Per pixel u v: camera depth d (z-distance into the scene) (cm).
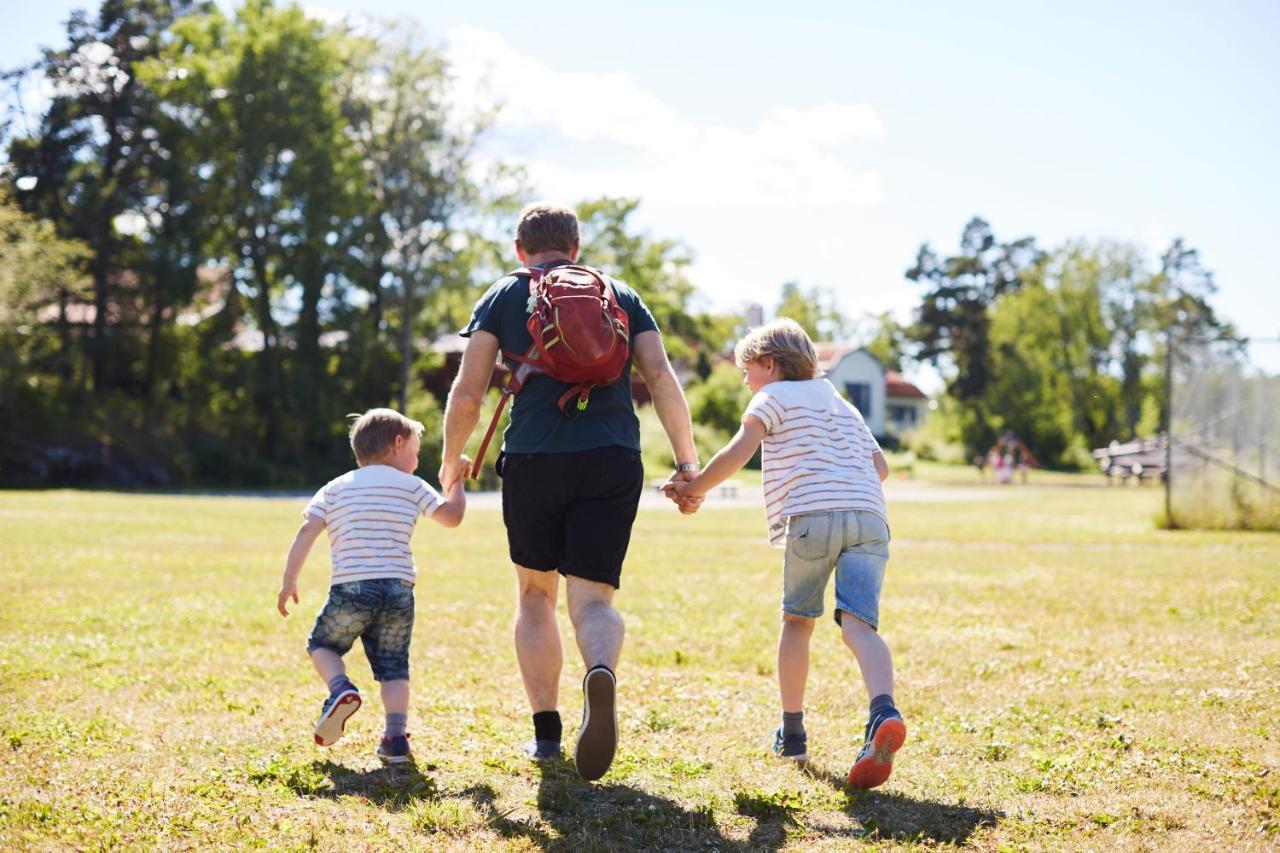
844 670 631
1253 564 1330
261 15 4891
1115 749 457
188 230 4594
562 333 411
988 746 461
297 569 461
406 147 4866
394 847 344
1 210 4019
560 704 545
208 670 619
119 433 4234
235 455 4341
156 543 1536
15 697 541
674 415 442
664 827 365
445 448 441
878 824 366
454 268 4938
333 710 421
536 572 453
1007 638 748
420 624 804
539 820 373
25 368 4031
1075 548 1608
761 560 1386
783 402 442
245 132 4716
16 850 335
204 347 4747
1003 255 9944
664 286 6938
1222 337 2088
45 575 1106
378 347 4834
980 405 7944
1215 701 543
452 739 477
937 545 1667
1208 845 343
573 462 415
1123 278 8025
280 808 382
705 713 527
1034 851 340
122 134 4872
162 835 352
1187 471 2088
